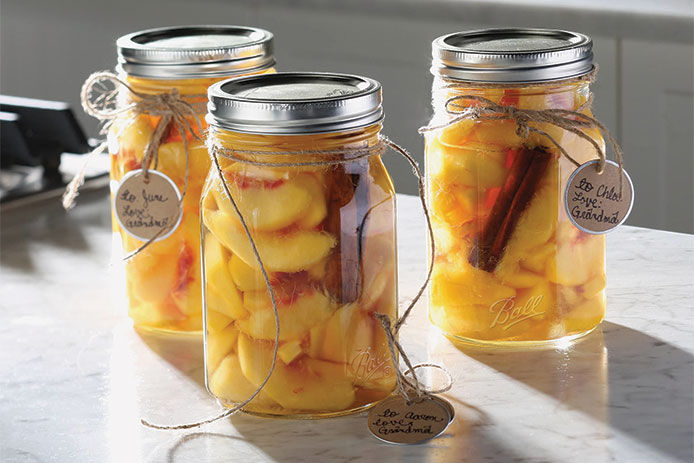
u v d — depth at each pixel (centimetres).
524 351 96
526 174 91
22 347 101
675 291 108
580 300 96
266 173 81
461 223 94
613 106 212
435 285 98
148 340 102
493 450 79
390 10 229
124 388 92
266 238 81
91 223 135
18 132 142
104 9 276
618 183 94
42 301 112
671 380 89
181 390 92
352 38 237
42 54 290
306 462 78
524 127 89
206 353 88
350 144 82
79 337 103
